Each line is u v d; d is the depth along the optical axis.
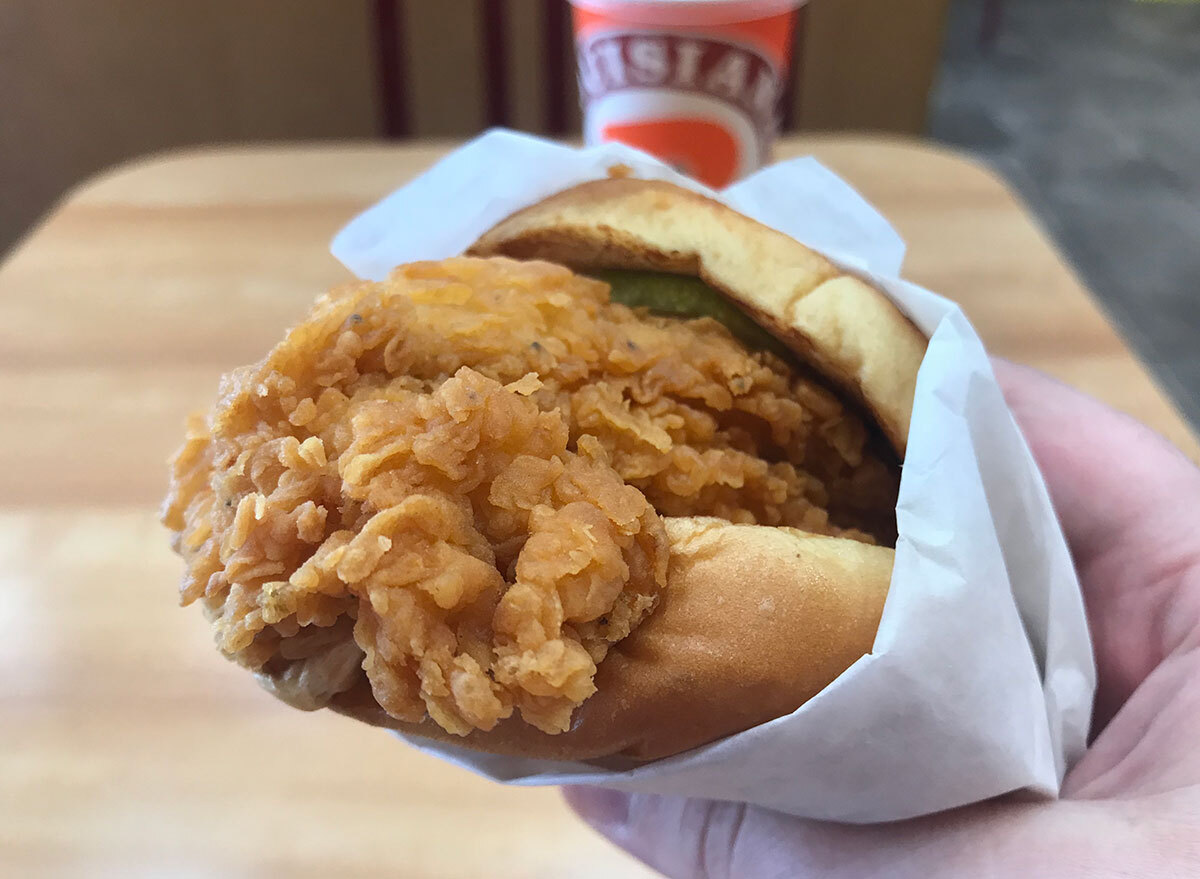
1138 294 0.78
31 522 0.33
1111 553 0.25
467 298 0.20
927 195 0.47
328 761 0.27
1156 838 0.17
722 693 0.18
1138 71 1.14
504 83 0.70
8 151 0.70
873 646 0.18
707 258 0.21
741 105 0.36
